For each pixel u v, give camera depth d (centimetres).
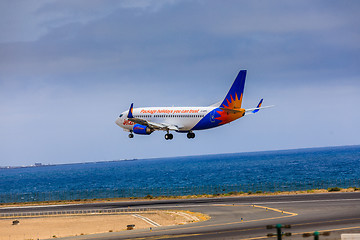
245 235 16288
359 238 11356
